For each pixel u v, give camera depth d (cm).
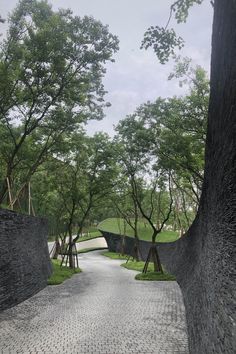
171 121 1995
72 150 2412
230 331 416
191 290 982
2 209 1255
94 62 1630
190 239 1453
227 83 538
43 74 1561
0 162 2333
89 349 791
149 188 3347
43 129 2095
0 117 1659
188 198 3759
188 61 1909
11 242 1343
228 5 525
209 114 748
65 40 1512
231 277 458
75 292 1673
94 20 1562
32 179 3072
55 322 1058
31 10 1516
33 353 762
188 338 830
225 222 536
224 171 563
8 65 1487
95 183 2884
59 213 3741
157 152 2216
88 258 4738
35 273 1691
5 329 976
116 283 2012
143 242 3894
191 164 2036
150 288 1789
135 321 1070
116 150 2652
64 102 1769
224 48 561
